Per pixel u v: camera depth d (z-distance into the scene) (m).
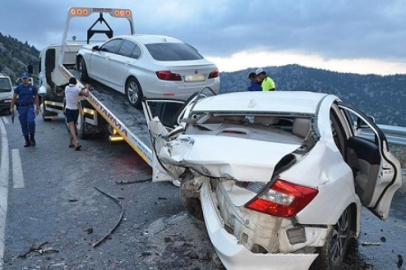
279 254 2.97
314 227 3.11
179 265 3.90
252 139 3.61
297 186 2.95
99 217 5.21
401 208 5.64
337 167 3.38
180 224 4.84
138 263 3.96
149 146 6.71
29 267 3.89
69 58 11.59
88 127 10.23
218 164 3.23
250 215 3.13
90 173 7.39
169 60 7.92
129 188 6.45
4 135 12.09
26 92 9.88
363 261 4.02
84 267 3.89
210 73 8.12
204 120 4.40
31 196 6.10
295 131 3.73
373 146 3.99
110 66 9.02
